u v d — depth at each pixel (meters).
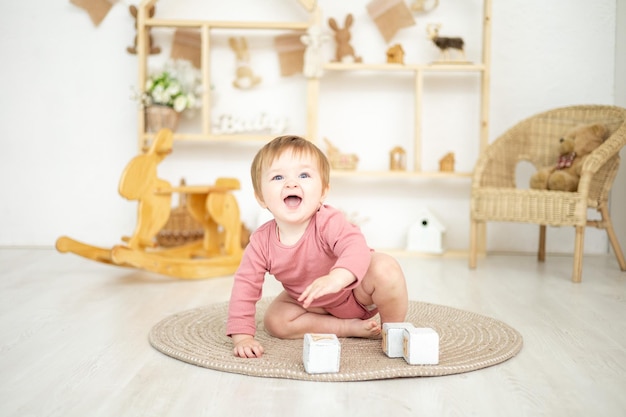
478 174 2.58
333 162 2.94
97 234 3.18
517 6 3.06
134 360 1.25
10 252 2.91
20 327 1.52
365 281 1.31
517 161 2.74
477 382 1.12
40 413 0.97
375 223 3.16
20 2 3.09
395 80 3.13
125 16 3.11
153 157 2.24
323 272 1.32
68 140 3.15
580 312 1.73
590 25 3.04
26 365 1.21
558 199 2.30
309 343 1.13
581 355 1.31
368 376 1.12
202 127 2.97
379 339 1.40
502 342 1.36
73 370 1.18
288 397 1.04
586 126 2.51
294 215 1.24
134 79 3.13
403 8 3.02
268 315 1.42
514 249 3.10
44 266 2.49
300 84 3.14
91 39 3.12
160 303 1.83
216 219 2.41
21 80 3.12
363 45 3.11
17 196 3.15
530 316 1.68
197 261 2.29
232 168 3.17
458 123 3.12
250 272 1.32
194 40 3.10
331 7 3.10
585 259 2.87
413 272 2.45
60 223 3.17
